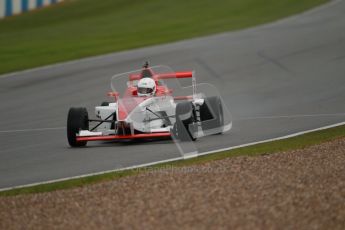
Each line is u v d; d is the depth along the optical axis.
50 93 73.38
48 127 57.28
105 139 46.66
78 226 29.08
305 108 59.66
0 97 72.94
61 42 108.12
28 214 31.62
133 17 131.12
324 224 27.72
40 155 45.97
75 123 47.25
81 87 75.44
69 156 44.78
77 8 144.12
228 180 34.94
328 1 135.88
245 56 87.50
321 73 75.56
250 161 39.56
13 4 139.25
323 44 91.19
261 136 48.59
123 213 30.34
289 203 30.48
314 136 47.62
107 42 105.69
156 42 102.81
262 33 103.94
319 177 35.12
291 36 99.12
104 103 52.03
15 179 39.72
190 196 32.22
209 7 136.00
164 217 29.27
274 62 83.00
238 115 58.62
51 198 34.19
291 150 42.75
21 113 64.50
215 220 28.44
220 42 98.81
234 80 75.44
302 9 127.50
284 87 70.19
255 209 29.73
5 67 89.50
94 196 33.75
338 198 31.19
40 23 130.62
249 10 130.38
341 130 49.22
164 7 139.62
